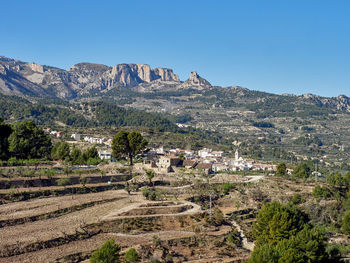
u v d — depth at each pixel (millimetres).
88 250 91438
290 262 77250
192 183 165125
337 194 175250
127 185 146250
